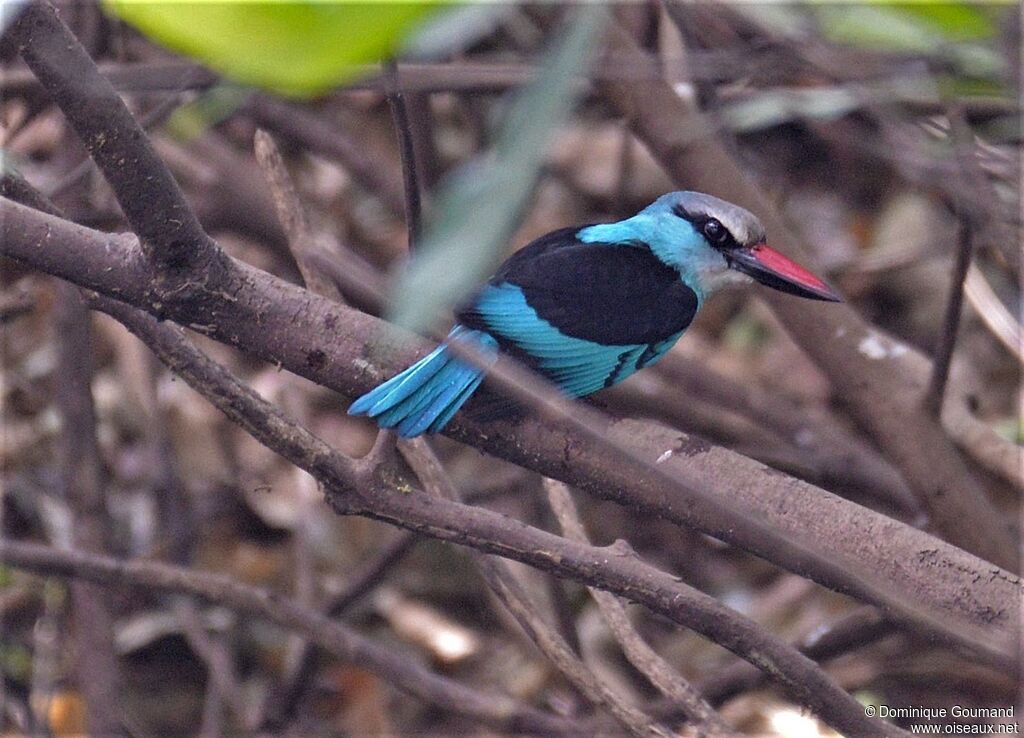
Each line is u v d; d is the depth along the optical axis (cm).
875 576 620
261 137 789
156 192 582
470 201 208
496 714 993
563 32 267
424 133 1165
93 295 649
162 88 843
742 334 1595
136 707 1268
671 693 707
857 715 607
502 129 251
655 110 991
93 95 534
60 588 1257
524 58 1028
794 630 1300
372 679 1305
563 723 999
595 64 677
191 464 1444
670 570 1427
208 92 1055
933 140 893
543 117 213
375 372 670
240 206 1331
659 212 930
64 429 1100
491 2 270
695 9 915
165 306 628
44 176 1192
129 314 641
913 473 961
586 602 1327
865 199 1538
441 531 621
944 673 1105
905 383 977
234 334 659
